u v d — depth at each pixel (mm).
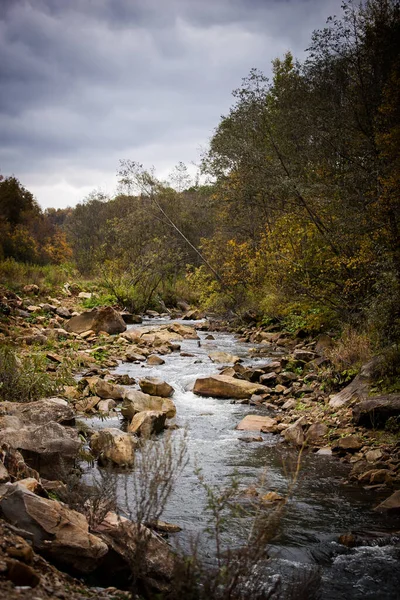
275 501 5516
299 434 7613
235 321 20250
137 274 25156
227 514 5129
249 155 16422
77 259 40000
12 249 35094
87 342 14984
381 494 5852
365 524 5109
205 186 26781
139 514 3609
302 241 15180
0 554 3006
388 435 7383
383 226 11758
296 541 4719
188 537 4582
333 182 13953
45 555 3439
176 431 7941
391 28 13602
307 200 14484
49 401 7090
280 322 17969
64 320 18141
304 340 15492
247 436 7785
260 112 16688
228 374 11094
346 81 14945
